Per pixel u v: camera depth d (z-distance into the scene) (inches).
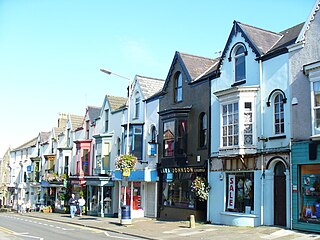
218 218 839.7
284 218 705.0
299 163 671.1
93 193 1370.6
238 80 835.4
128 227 870.4
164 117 1015.6
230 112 812.0
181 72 1017.5
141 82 1211.2
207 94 911.0
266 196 733.9
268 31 860.0
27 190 2182.6
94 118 1529.3
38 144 2143.2
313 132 650.2
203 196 861.8
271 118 740.0
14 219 1230.3
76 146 1551.4
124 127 1215.6
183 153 952.3
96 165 1369.3
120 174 1173.1
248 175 786.8
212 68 1008.9
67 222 1064.8
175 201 985.5
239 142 775.1
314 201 647.8
